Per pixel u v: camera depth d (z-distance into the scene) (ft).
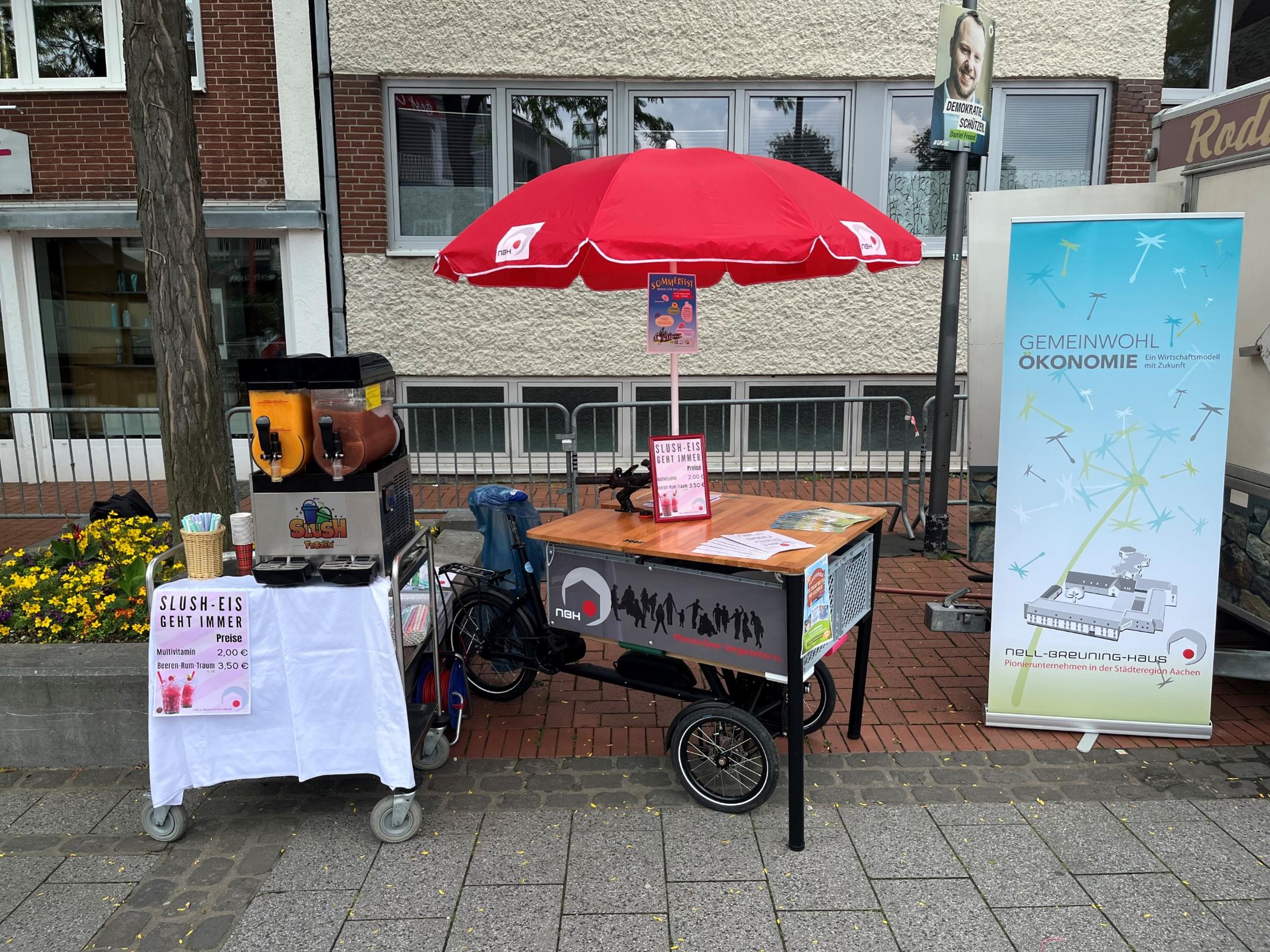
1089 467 11.82
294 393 9.64
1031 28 26.03
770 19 25.85
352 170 25.98
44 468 28.48
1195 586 11.73
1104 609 12.02
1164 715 12.08
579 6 25.55
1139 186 14.74
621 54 25.94
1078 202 15.01
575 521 11.75
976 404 16.08
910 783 11.16
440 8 25.30
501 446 24.64
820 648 10.09
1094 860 9.56
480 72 25.80
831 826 10.25
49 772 11.71
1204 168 13.89
